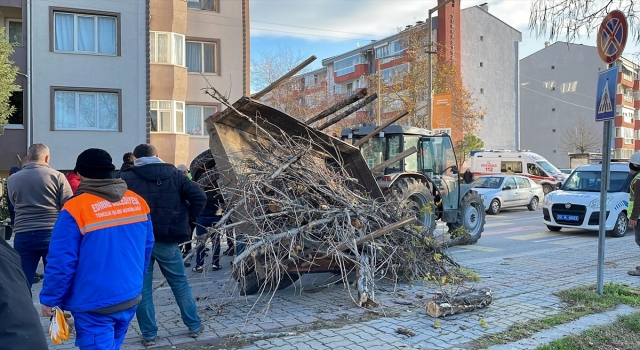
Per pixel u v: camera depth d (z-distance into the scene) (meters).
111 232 3.15
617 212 12.05
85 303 3.05
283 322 5.18
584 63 50.94
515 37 46.81
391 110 33.09
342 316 5.38
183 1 21.78
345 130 11.53
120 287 3.15
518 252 9.94
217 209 7.60
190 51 23.00
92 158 3.20
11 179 5.42
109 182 3.25
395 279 6.52
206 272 7.16
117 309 3.13
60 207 5.55
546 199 13.12
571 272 7.73
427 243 6.95
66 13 19.48
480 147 35.09
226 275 7.65
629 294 6.18
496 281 7.08
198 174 8.46
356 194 6.72
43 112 19.02
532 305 5.75
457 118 31.83
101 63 19.83
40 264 8.56
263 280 5.76
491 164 28.88
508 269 7.99
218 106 23.50
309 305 5.84
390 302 5.94
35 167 5.44
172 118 21.38
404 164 10.23
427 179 10.11
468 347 4.43
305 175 6.23
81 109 19.70
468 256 9.46
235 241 5.57
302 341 4.60
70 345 4.57
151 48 21.14
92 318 3.08
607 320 5.14
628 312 5.44
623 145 50.09
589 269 7.97
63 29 19.47
